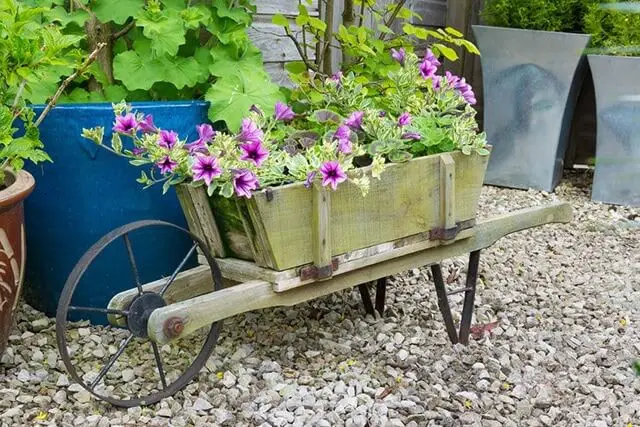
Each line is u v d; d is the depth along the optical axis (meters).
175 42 2.41
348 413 1.93
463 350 2.33
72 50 2.26
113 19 2.46
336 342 2.34
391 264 2.14
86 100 2.50
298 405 1.95
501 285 2.98
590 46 4.13
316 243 1.90
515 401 2.05
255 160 1.88
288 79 3.51
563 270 3.22
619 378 2.22
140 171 2.28
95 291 2.35
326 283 2.00
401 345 2.34
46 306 2.43
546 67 4.27
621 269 3.26
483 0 5.23
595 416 2.01
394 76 2.45
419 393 2.04
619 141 4.13
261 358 2.22
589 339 2.50
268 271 1.88
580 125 5.02
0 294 1.93
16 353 2.16
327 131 2.21
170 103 2.35
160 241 2.37
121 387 2.00
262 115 2.20
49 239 2.34
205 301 1.73
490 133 4.50
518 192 4.45
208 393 2.00
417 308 2.65
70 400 1.95
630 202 4.22
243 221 1.86
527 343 2.44
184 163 1.95
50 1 2.47
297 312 2.55
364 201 1.99
